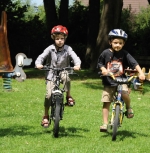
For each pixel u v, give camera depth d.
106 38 21.69
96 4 25.70
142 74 7.19
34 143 6.91
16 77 12.94
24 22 23.81
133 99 13.09
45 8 25.36
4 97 12.69
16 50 24.98
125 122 9.04
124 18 32.38
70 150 6.50
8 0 22.59
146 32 27.00
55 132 7.23
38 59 7.36
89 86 16.34
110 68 7.36
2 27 12.89
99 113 10.12
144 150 6.65
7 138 7.25
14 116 9.55
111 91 7.38
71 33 28.77
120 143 7.02
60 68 7.31
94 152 6.41
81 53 27.39
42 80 18.28
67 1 25.45
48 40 25.47
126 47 27.73
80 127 8.33
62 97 7.30
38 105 11.26
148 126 8.70
